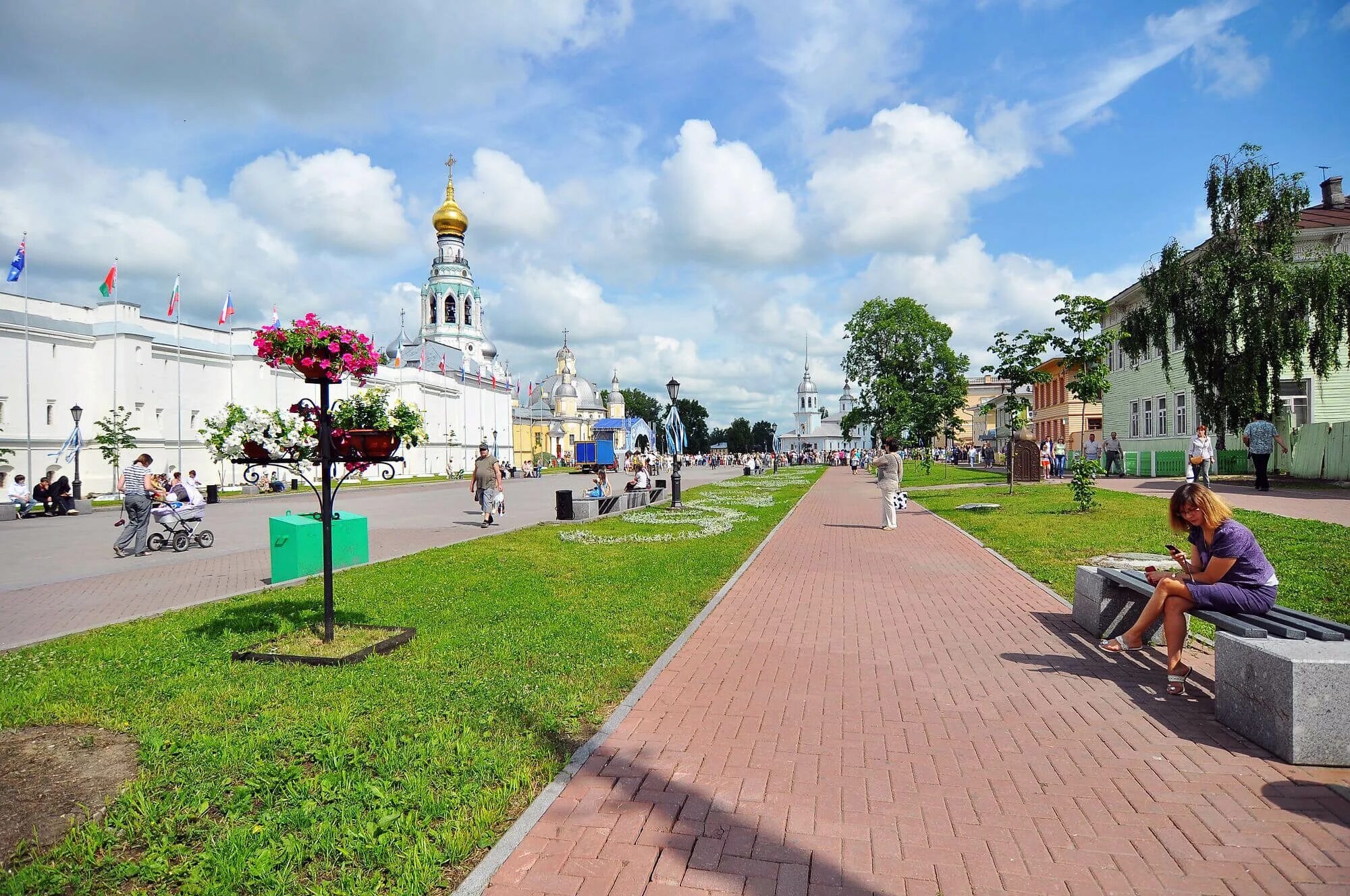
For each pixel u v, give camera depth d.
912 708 5.29
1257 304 24.61
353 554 12.02
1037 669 6.15
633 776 4.19
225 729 4.91
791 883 3.17
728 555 12.80
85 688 5.80
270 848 3.44
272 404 54.06
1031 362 19.84
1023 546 12.86
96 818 3.78
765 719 5.08
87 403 44.50
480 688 5.61
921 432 55.03
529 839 3.52
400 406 7.11
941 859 3.36
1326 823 3.60
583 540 15.25
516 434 109.00
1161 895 3.07
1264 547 10.82
